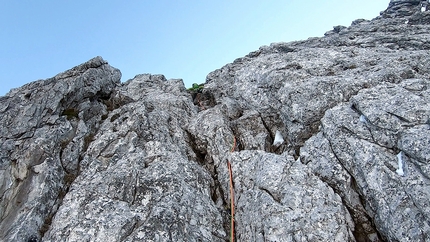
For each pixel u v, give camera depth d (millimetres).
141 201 12234
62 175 14266
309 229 10641
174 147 16172
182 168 14164
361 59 18641
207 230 11844
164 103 21266
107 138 16188
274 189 12258
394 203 10180
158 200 12102
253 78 20500
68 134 16438
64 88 18094
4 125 16109
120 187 12766
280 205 11523
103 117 20031
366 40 24266
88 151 15664
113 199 12375
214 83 25203
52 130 16000
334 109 14125
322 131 14062
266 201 11766
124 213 11562
